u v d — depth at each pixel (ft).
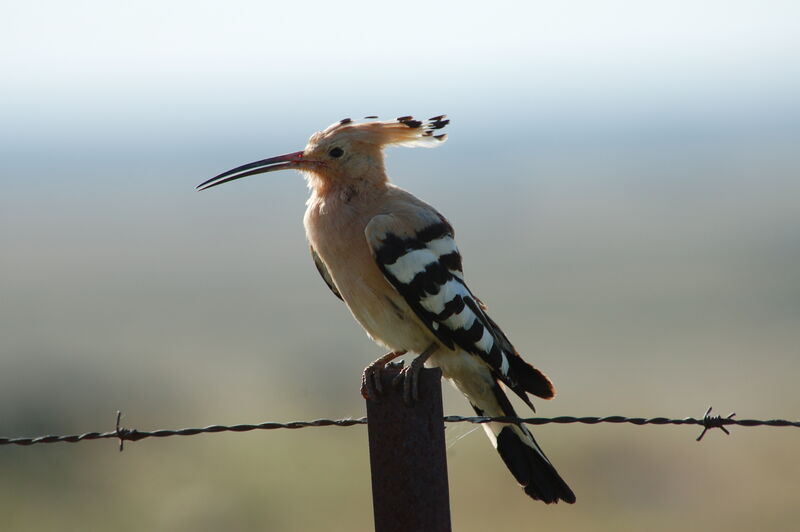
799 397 88.79
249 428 23.06
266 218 445.37
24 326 157.48
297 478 61.26
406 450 20.51
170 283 235.40
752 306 158.40
